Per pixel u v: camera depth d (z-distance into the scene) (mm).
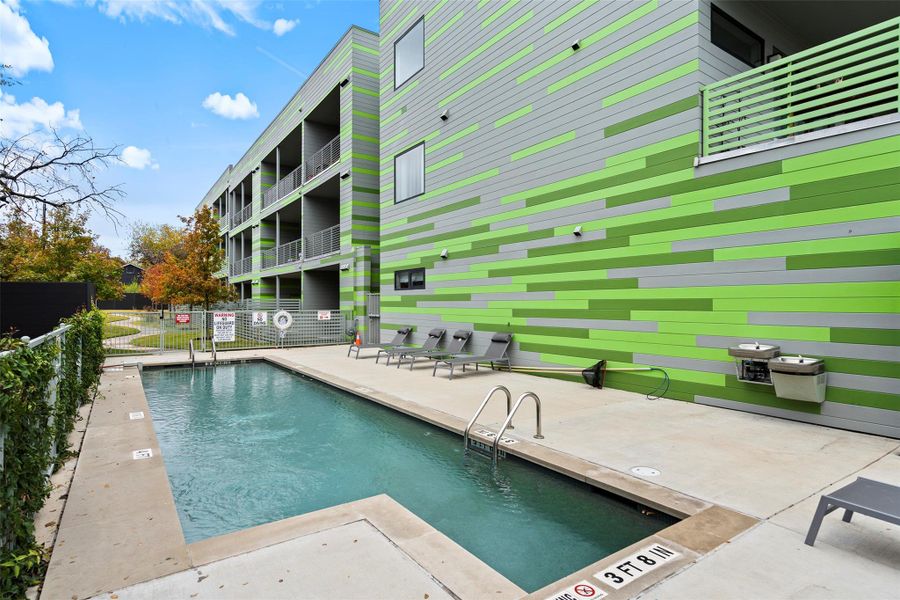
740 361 5352
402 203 12320
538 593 2117
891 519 2129
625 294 6773
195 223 19406
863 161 4523
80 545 2592
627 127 6734
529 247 8438
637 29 6586
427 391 7047
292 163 24484
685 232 6008
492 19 9234
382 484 4043
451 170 10453
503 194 9016
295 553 2484
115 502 3209
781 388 4859
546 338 8117
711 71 6051
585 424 4977
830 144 4738
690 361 5969
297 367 9945
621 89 6816
